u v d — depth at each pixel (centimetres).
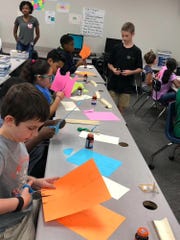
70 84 246
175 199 270
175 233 110
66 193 120
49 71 238
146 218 116
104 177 143
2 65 338
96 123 217
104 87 341
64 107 249
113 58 393
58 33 635
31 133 112
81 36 620
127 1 621
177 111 293
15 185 119
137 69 389
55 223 108
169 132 304
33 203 122
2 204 104
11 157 113
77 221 110
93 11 623
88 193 116
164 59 634
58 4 613
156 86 462
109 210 118
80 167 130
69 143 178
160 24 640
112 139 191
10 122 108
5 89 172
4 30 625
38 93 112
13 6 609
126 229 109
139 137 411
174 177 309
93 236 104
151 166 323
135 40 650
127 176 146
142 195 131
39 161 201
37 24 571
